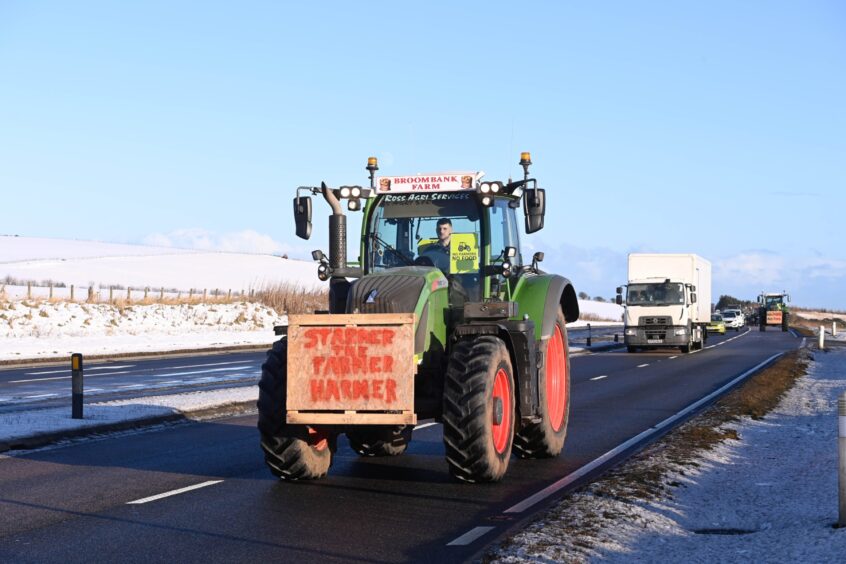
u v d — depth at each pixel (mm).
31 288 63844
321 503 9547
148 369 30062
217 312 57062
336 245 11406
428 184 11750
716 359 37062
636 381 26453
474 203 11773
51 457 12734
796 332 75750
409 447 13750
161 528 8430
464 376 10211
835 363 33469
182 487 10453
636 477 10398
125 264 88188
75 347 39375
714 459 12148
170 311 55406
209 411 18062
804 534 7973
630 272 42688
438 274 11008
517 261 12758
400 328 9891
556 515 8539
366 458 12633
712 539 8008
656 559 7289
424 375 10727
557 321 13266
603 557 7262
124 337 45688
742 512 9172
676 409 18922
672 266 42344
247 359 35375
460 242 11742
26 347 38531
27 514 9062
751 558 7332
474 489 10336
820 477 10906
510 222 12648
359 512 9102
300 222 11312
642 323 42000
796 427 15727
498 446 10500
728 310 85438
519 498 9805
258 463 12188
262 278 87562
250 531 8305
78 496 9961
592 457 12789
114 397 21016
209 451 13289
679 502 9492
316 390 10000
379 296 10336
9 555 7500
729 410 17453
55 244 106438
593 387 24547
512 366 11305
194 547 7738
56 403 19688
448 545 7785
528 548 7332
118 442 14250
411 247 11852
